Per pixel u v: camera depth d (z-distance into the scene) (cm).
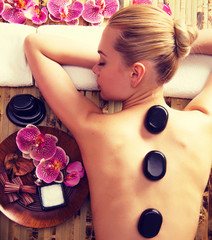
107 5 97
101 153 66
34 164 83
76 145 86
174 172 63
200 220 92
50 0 94
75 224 88
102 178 65
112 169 64
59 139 85
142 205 61
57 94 75
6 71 88
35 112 87
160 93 68
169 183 63
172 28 60
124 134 65
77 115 72
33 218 81
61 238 88
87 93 92
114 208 63
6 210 80
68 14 95
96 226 66
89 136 69
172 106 94
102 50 66
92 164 67
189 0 101
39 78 77
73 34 90
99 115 70
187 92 91
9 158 83
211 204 92
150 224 60
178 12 101
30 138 83
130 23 60
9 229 87
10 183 81
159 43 58
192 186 65
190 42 62
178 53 62
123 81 66
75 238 88
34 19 94
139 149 64
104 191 65
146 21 59
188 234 64
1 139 90
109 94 72
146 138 65
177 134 65
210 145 69
